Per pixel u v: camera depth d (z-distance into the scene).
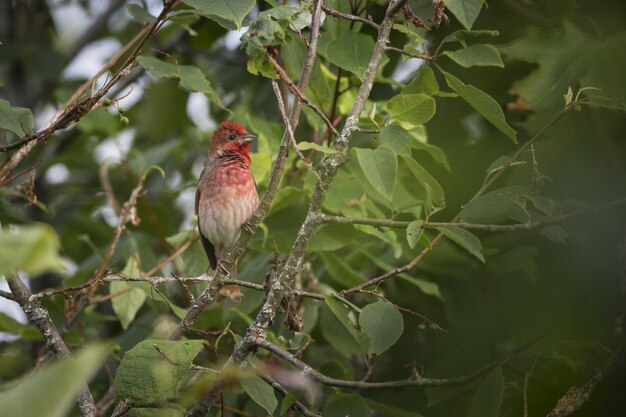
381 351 8.23
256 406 10.77
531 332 10.80
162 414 9.15
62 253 14.84
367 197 11.15
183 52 15.08
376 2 11.23
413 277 12.23
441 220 11.63
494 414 8.45
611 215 10.10
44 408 3.87
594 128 10.62
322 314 11.09
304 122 13.65
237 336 8.33
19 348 13.32
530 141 8.84
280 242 11.23
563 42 10.27
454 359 10.74
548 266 11.38
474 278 11.81
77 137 16.33
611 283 10.27
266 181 11.66
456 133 12.23
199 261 11.74
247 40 8.52
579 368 9.72
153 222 13.29
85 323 11.85
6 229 10.46
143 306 13.23
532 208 10.27
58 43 18.50
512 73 12.05
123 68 8.48
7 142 11.02
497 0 12.37
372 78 8.38
